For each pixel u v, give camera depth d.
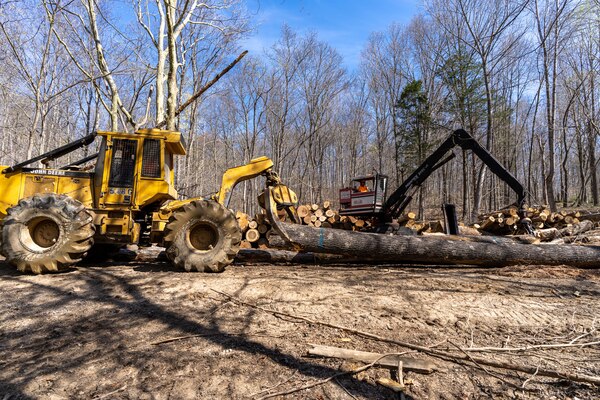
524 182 37.75
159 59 11.00
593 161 25.86
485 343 3.07
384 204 9.20
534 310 3.91
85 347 2.94
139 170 5.75
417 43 25.47
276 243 8.14
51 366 2.62
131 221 5.71
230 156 33.28
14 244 5.14
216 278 5.14
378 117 29.52
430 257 6.29
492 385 2.39
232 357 2.75
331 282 4.98
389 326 3.40
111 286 4.70
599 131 17.72
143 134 5.85
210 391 2.29
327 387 2.33
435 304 4.04
